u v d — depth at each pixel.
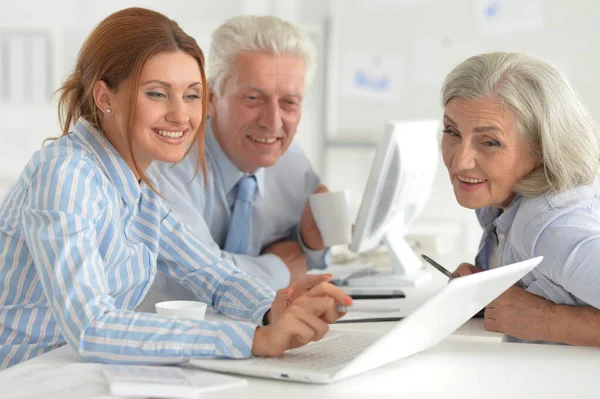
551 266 1.45
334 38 4.41
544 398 1.12
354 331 1.47
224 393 1.12
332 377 1.15
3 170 4.38
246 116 2.09
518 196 1.57
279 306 1.46
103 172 1.41
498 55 1.57
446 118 1.58
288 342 1.24
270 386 1.16
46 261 1.23
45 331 1.42
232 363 1.22
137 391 1.08
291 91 2.11
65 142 1.39
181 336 1.22
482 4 4.23
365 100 4.41
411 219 2.28
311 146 4.48
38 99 4.33
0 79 4.34
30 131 4.34
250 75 2.07
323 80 4.43
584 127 1.53
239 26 2.11
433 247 2.69
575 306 1.46
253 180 2.21
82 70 1.43
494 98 1.52
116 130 1.43
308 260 2.33
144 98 1.37
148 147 1.39
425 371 1.25
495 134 1.52
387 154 1.97
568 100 1.53
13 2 4.41
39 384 1.12
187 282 1.63
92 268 1.24
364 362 1.18
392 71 4.37
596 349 1.40
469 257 2.57
